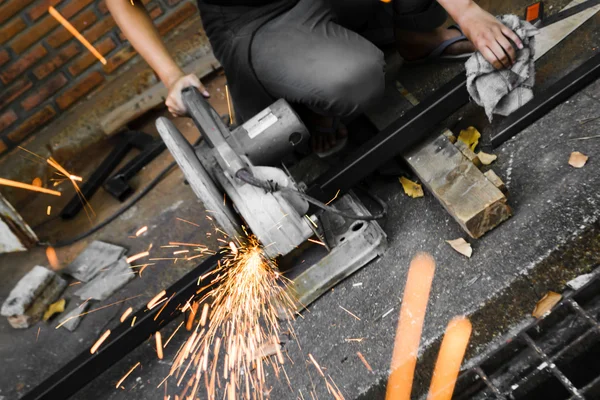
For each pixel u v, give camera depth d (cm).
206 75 327
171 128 183
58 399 204
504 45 184
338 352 184
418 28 230
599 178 175
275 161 198
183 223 263
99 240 275
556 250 169
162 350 217
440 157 201
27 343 243
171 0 335
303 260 203
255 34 211
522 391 164
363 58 201
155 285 242
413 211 206
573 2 231
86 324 241
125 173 297
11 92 326
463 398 170
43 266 277
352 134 234
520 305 172
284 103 196
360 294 195
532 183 187
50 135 333
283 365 190
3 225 275
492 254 179
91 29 328
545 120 198
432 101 201
